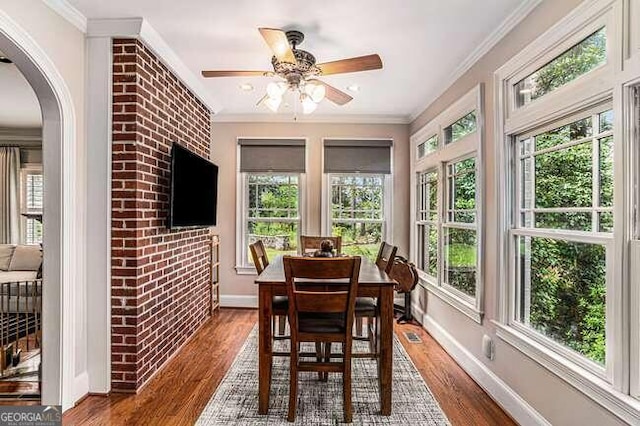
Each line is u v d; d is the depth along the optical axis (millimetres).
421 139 4457
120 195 2594
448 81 3537
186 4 2307
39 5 2121
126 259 2592
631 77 1526
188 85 3475
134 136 2586
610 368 1663
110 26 2516
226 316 4488
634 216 1554
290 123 4961
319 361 2580
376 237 5051
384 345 2326
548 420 2004
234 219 4949
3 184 5867
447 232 3709
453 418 2295
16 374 2803
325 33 2650
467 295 3211
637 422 1476
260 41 2809
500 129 2539
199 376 2857
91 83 2564
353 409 2387
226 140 4965
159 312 2947
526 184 2398
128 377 2586
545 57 2102
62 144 2330
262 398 2320
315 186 4949
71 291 2383
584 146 1867
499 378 2502
